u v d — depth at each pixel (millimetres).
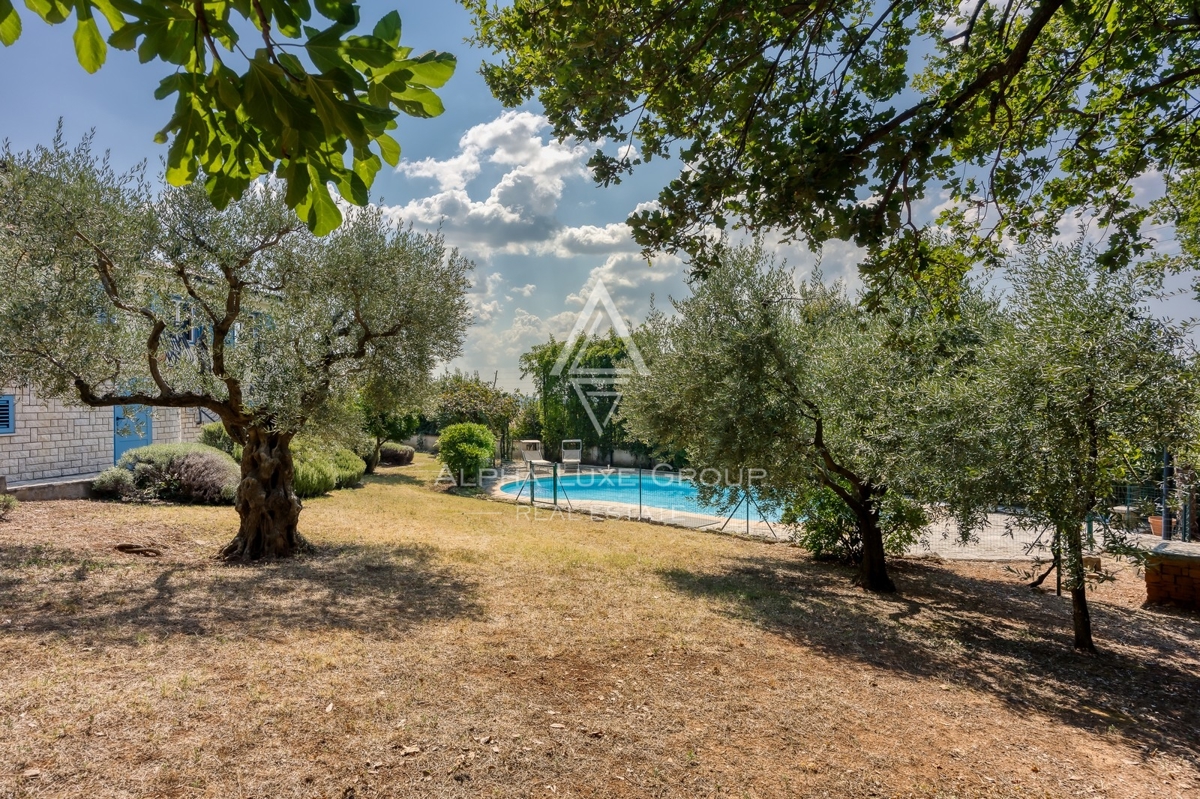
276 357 7688
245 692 3754
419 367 8516
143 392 8391
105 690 3615
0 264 6398
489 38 4367
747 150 3191
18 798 2562
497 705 3865
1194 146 4172
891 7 3088
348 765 3057
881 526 8203
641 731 3670
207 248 7059
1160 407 4652
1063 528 5137
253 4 1124
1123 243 4254
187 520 9766
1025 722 4184
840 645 5625
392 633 5164
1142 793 3311
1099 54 4086
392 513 12438
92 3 1126
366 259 7891
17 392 11047
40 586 5820
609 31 3008
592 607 6414
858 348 7074
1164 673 5293
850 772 3348
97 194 6426
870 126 2797
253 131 1324
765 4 2982
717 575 8461
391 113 1194
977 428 5449
